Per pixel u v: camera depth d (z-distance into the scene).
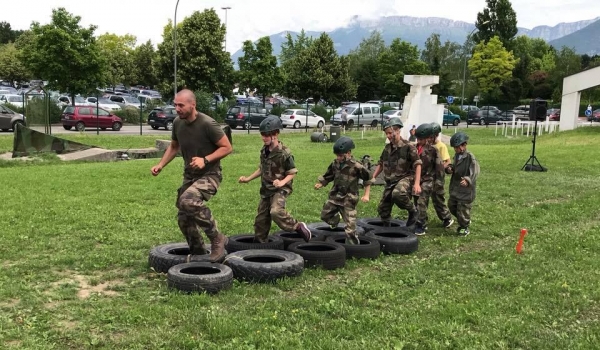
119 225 7.99
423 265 6.40
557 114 53.28
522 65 74.94
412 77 23.56
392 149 7.82
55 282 5.53
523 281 5.71
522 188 12.47
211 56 43.81
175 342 4.07
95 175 13.62
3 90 47.66
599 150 22.16
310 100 55.25
